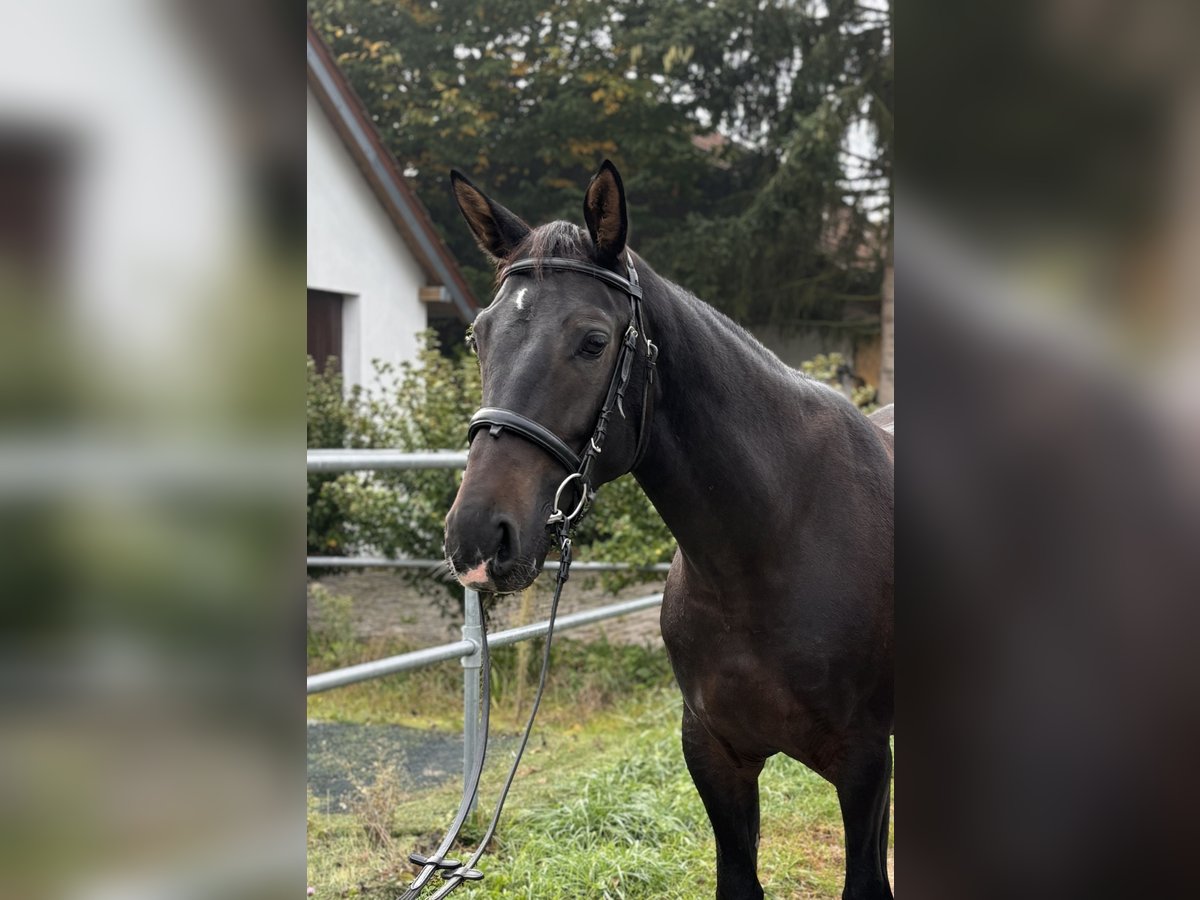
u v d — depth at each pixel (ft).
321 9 48.88
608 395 5.60
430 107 47.42
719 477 6.11
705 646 6.59
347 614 18.22
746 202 45.50
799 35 44.32
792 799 11.91
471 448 5.40
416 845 10.13
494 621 15.99
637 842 10.10
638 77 46.88
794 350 45.52
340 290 27.61
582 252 5.78
